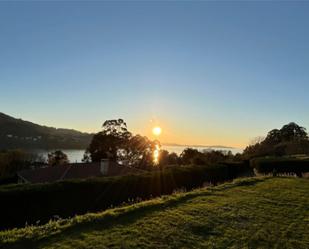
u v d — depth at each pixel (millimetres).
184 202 10320
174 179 17078
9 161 50938
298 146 51031
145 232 7051
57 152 59875
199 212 9070
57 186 11281
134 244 6289
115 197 13383
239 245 6758
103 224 7387
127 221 7754
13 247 5715
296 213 9711
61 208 11289
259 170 27016
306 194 12945
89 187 12328
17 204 10062
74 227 7031
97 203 12609
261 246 6781
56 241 6121
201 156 50469
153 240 6633
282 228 8078
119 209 8711
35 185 11008
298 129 80750
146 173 15750
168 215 8516
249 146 74312
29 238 6145
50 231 6625
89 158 50875
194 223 7961
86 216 7750
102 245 6078
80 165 25469
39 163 57688
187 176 18172
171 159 57375
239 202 10820
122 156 50188
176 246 6414
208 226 7852
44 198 10750
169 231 7234
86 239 6336
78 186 11938
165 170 17594
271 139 80688
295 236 7512
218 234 7363
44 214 10727
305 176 22312
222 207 9906
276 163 26172
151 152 53781
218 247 6562
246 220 8648
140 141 52438
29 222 10312
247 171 29984
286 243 7020
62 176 22516
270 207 10352
